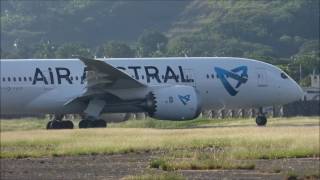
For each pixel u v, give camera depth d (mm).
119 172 80125
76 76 163875
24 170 83750
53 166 87438
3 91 161250
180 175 74125
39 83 162375
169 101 161125
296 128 140375
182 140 111812
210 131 132625
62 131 137875
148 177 71188
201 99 166875
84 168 84750
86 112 162625
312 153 95188
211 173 77938
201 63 168000
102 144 107625
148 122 194250
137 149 104562
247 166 81812
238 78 169000
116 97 162250
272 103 172625
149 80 164000
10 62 162875
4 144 114000
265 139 109188
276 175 75875
